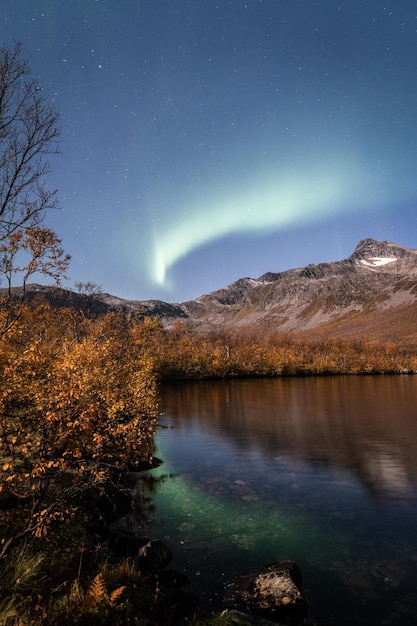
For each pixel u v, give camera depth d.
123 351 20.17
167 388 77.19
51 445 7.30
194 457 24.23
